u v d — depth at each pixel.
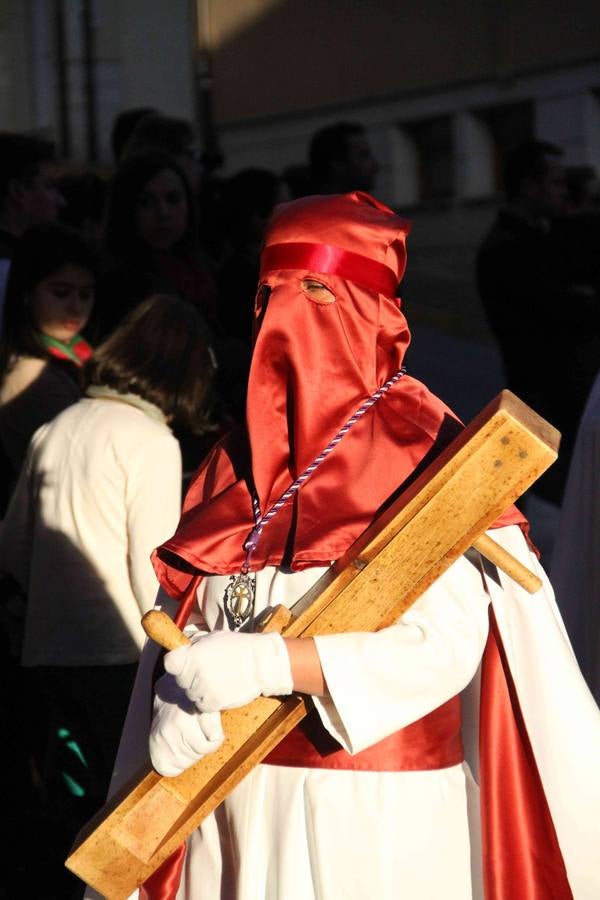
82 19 51.75
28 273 13.95
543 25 54.12
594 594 12.48
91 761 11.59
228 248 19.20
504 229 20.42
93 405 11.30
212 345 13.16
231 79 62.25
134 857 7.13
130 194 16.11
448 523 6.82
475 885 7.67
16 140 17.39
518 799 7.59
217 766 7.11
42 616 11.29
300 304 7.50
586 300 19.56
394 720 6.92
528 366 19.95
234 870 7.45
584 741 7.48
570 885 7.57
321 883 7.21
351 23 59.41
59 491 11.19
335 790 7.29
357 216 7.59
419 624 7.11
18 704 12.81
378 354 7.61
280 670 6.81
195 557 7.52
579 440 12.68
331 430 7.48
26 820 13.10
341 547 7.20
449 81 56.78
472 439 6.74
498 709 7.61
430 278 54.31
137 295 15.48
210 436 12.95
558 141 54.41
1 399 14.02
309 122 60.62
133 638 11.09
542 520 19.20
